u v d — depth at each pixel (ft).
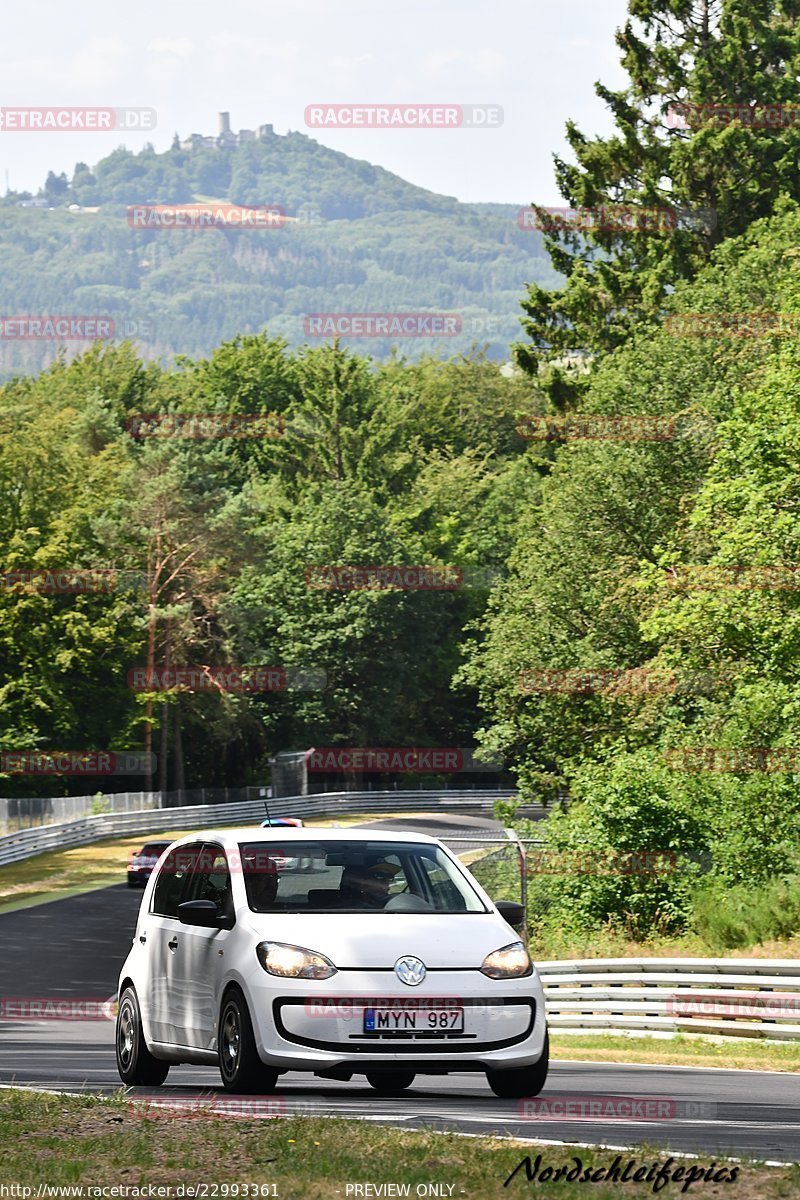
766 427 206.28
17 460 500.74
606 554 291.17
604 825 199.31
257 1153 47.78
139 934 73.56
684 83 407.03
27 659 486.79
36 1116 55.47
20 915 279.69
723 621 198.18
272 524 627.87
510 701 301.84
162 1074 72.23
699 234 393.70
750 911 167.32
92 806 441.68
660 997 135.54
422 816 563.89
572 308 403.34
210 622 565.94
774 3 415.85
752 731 201.26
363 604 611.88
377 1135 50.42
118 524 525.75
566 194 418.92
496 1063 61.57
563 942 185.37
